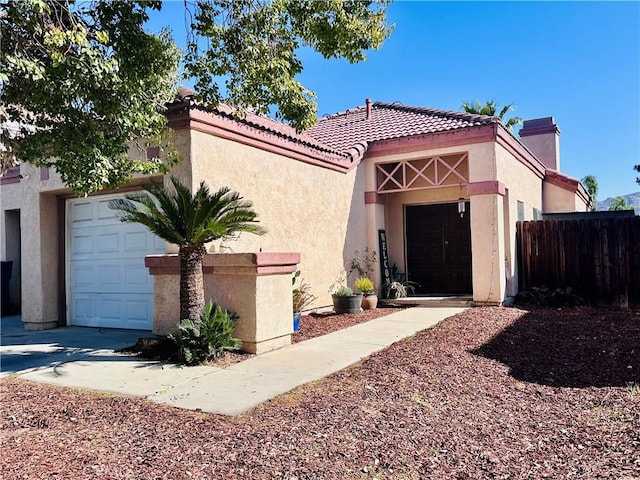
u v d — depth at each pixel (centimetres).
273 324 757
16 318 1256
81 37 489
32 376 631
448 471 354
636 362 652
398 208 1487
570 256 1255
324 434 415
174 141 790
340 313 1124
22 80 539
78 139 571
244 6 650
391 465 361
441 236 1468
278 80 655
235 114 723
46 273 1025
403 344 762
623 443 405
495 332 839
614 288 1201
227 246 845
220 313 697
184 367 657
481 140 1175
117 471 347
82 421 459
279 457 370
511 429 439
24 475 340
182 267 695
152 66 637
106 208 998
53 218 1045
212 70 655
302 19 698
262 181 948
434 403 505
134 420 458
